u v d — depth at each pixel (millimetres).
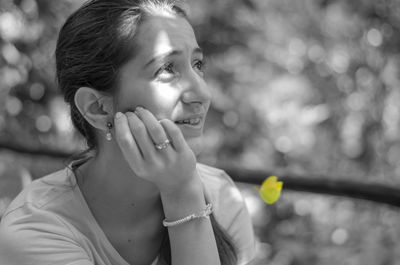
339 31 4398
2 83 3367
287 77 4348
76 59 1300
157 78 1245
